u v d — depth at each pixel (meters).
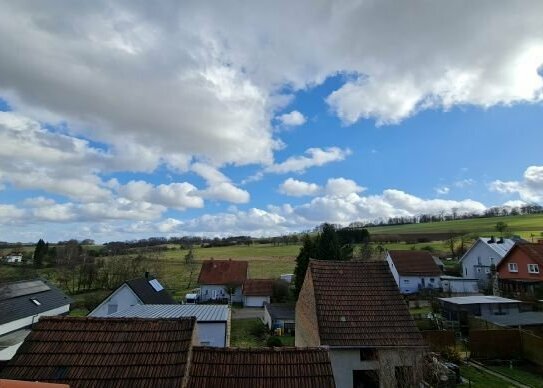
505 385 20.56
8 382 7.84
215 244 133.88
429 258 63.34
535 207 132.38
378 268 22.75
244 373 10.38
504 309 33.75
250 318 50.25
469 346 25.88
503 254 56.94
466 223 119.44
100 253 103.19
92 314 36.44
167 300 43.38
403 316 19.98
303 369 10.61
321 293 20.78
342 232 95.94
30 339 10.52
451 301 34.84
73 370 9.71
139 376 9.61
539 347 24.00
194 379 10.09
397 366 17.89
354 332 18.88
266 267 87.75
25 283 41.97
